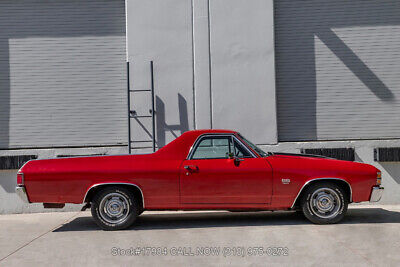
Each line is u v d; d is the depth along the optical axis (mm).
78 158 6715
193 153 6746
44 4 9664
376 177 6770
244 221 7254
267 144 9195
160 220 7566
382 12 9586
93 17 9688
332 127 9508
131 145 9195
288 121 9539
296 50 9617
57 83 9609
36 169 6613
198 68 9234
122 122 9578
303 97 9562
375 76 9523
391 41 9555
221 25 9273
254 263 4684
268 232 6230
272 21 9266
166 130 9211
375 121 9492
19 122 9539
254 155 6770
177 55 9266
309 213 6738
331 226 6602
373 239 5703
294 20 9633
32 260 5000
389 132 9461
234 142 6801
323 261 4711
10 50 9609
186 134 6848
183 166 6645
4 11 9633
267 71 9234
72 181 6559
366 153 9141
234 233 6223
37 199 6594
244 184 6625
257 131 9195
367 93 9531
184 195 6633
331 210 6762
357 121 9500
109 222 6641
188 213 8359
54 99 9594
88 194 6770
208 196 6641
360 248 5242
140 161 6672
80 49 9664
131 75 9258
